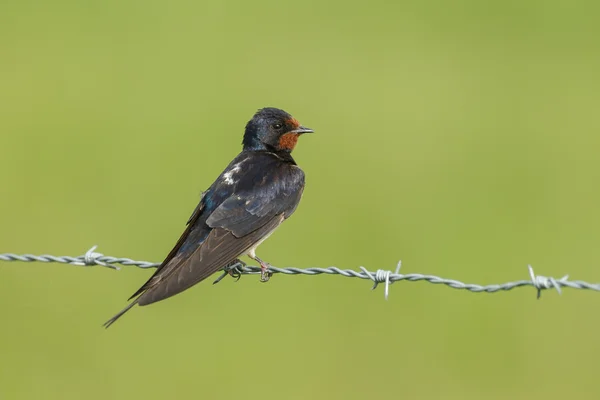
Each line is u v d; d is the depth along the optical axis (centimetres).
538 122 1789
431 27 2156
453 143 1716
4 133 1709
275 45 2091
